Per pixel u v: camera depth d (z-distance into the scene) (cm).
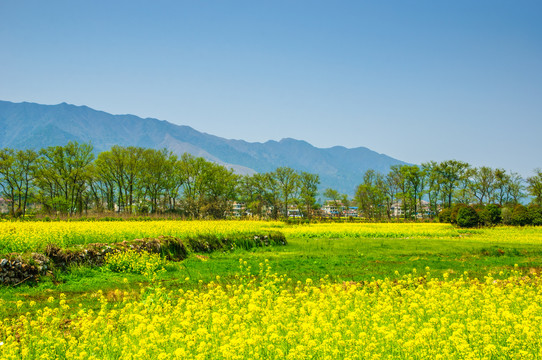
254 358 704
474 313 1015
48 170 6838
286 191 10300
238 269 2027
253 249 2870
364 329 870
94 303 1326
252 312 934
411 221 8200
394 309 1086
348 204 13088
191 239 2598
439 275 1883
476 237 4022
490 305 1002
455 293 1209
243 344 703
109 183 7750
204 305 1107
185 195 8425
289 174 10369
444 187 9794
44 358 762
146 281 1711
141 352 709
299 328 893
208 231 2917
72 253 1797
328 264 2183
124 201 7725
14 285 1497
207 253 2594
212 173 8488
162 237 2344
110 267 1870
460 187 9725
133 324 955
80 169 6944
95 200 7894
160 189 8031
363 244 3212
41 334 887
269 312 955
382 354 746
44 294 1448
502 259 2403
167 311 1091
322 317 930
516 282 1571
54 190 7188
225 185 8831
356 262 2258
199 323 952
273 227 4616
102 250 1931
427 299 1148
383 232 4272
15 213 5603
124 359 723
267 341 765
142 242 2175
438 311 1039
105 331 874
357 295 1215
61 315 1159
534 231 4862
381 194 10206
